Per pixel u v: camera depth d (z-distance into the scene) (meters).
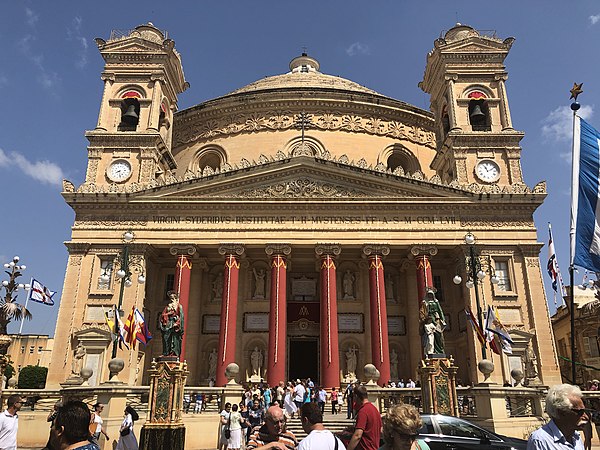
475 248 38.28
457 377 39.34
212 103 52.03
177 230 38.69
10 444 10.87
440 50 45.91
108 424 20.75
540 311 36.91
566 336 55.50
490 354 35.94
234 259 38.06
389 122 51.97
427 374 21.23
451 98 44.56
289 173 40.03
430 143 53.38
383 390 24.64
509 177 41.75
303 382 34.88
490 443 14.66
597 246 12.73
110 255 38.25
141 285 37.19
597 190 13.13
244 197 39.22
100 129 42.81
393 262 42.28
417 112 53.28
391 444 6.06
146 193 39.19
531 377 33.94
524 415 23.38
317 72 66.81
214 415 24.88
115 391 21.58
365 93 53.16
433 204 39.16
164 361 19.78
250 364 39.25
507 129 43.25
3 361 23.33
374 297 37.31
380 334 36.44
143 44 45.38
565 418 5.45
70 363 35.53
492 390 21.61
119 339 31.45
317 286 42.62
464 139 42.78
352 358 39.38
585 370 50.38
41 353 67.62
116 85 44.84
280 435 7.02
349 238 38.50
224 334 36.16
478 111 43.97
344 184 39.84
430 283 37.59
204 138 51.78
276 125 50.47
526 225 39.00
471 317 30.22
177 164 51.78
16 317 24.17
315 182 39.88
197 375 39.12
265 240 38.38
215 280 42.16
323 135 49.91
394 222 38.97
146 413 23.94
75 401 6.07
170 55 46.06
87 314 36.78
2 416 10.91
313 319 41.38
